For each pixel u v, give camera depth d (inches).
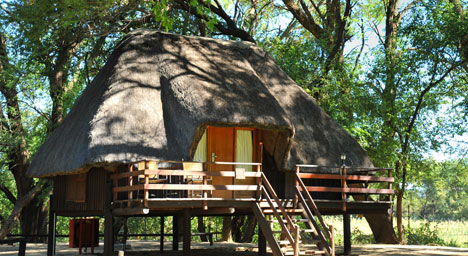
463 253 655.1
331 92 890.1
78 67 1019.9
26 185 1036.5
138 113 538.0
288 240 495.8
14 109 967.6
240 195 589.9
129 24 885.2
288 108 639.1
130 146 504.4
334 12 1009.5
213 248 751.7
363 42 1091.9
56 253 649.6
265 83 657.0
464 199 2250.2
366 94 919.0
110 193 515.8
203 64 610.9
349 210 613.0
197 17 933.2
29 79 971.3
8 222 976.3
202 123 510.6
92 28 858.1
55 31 882.1
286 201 550.3
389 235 932.0
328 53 947.3
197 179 539.5
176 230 714.8
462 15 899.4
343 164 583.8
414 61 909.8
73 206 590.2
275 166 598.2
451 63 896.9
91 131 508.1
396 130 925.8
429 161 981.2
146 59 605.9
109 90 556.7
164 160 478.3
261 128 548.1
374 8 1166.3
